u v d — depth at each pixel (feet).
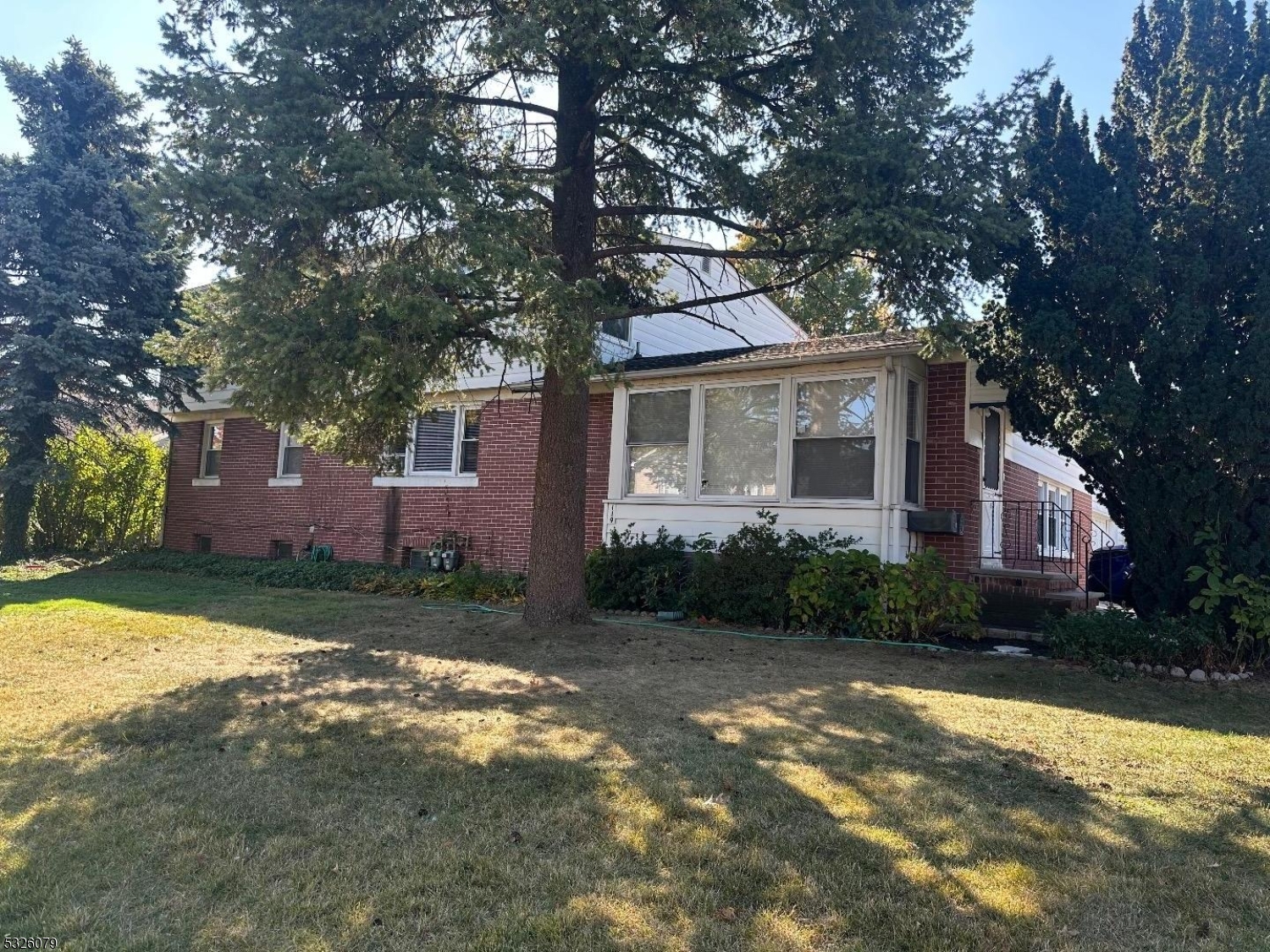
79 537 63.10
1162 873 10.36
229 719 16.75
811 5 23.67
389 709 17.66
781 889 9.73
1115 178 25.05
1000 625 28.60
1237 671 22.48
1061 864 10.57
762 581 29.40
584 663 22.82
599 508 39.96
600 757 14.42
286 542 53.83
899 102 23.11
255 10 21.65
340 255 22.06
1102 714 18.34
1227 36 25.55
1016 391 27.48
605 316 25.09
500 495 43.70
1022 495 42.75
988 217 23.15
